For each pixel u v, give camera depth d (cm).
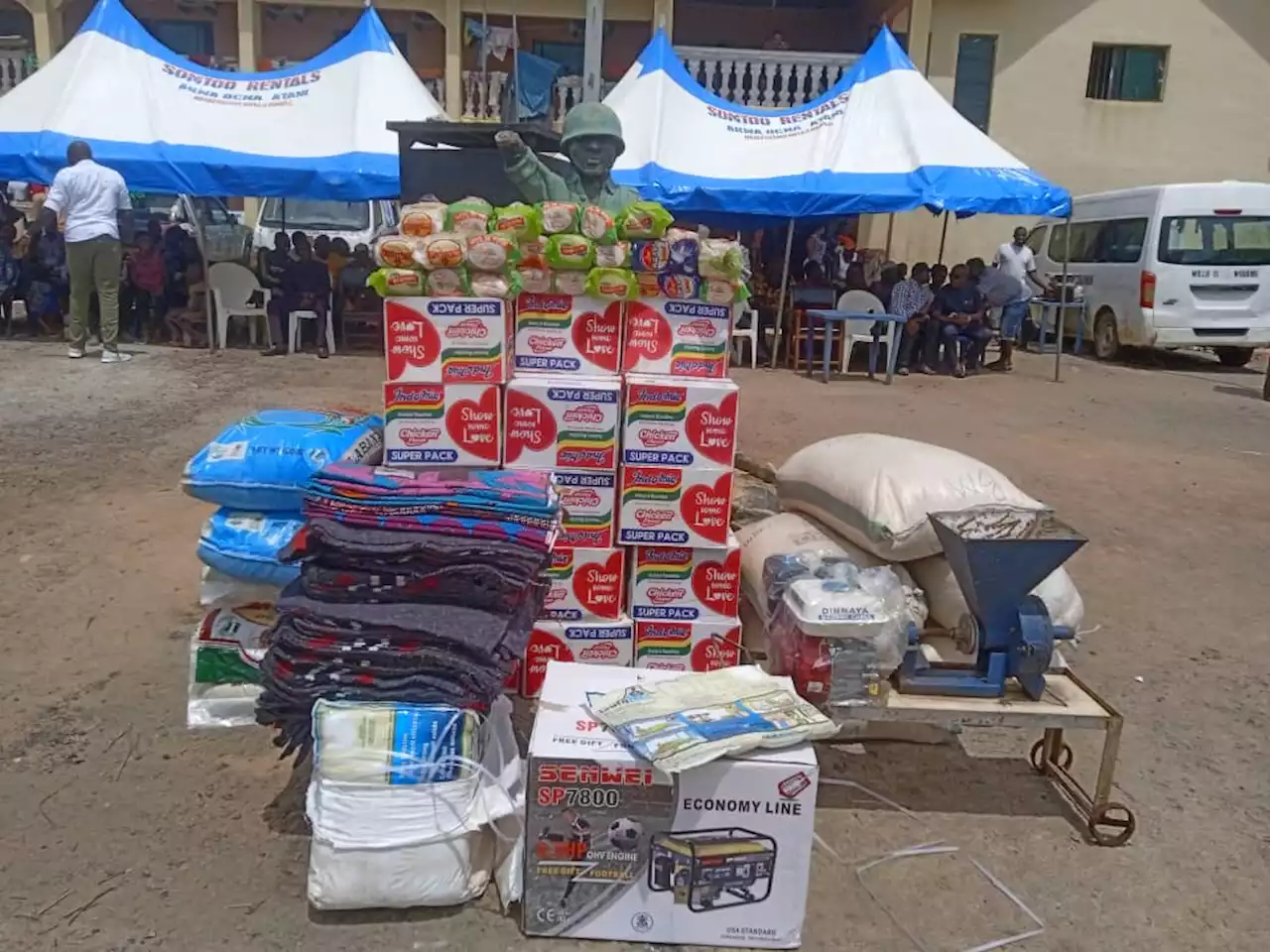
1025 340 1653
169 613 453
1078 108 1739
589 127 434
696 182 1105
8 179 1059
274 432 358
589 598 362
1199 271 1372
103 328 1048
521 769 291
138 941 258
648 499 354
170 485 635
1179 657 463
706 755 250
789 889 263
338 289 1233
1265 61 1725
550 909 263
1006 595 312
